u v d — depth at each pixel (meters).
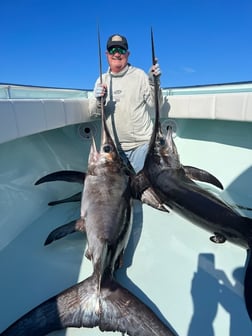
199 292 1.69
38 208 2.46
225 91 2.89
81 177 2.52
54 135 2.86
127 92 2.93
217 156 3.02
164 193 2.56
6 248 2.04
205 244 2.11
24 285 1.73
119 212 2.03
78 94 3.27
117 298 1.46
